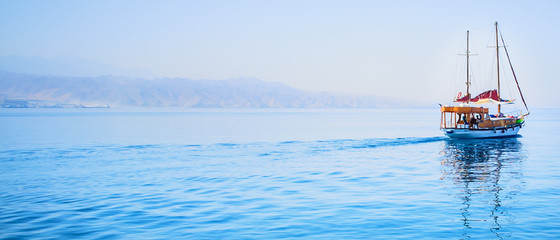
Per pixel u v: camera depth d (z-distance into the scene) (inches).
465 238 800.9
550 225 874.8
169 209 1022.4
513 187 1282.0
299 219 927.0
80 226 884.0
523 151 2342.5
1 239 802.2
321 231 844.0
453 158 2025.1
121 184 1373.0
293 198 1137.4
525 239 793.6
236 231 848.3
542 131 4372.5
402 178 1460.4
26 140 3230.8
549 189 1243.2
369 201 1092.5
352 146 2625.5
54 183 1398.9
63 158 2111.2
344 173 1574.8
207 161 1964.8
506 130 3211.1
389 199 1115.9
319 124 6264.8
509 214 961.5
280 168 1717.5
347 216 948.0
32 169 1732.3
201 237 813.9
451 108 2942.9
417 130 4672.7
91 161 1988.2
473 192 1206.3
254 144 2819.9
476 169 1667.1
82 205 1069.8
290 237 810.2
